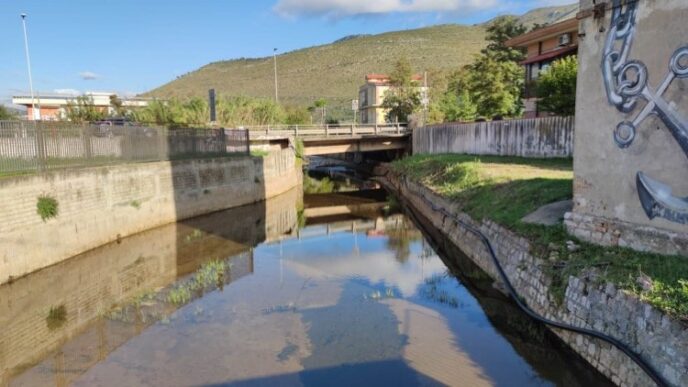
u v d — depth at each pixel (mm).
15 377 7801
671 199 7246
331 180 42781
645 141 7613
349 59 143250
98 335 9305
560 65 21328
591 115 8688
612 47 8133
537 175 16047
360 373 7582
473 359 8023
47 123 13977
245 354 8305
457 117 42625
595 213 8727
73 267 13758
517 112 37844
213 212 23328
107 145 16859
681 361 5469
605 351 6836
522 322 9250
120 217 16828
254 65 161875
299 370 7699
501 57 44969
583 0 8703
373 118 69250
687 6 6859
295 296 11328
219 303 10898
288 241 18000
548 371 7602
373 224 21859
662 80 7273
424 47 142750
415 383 7242
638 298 6363
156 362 8094
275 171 30047
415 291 11633
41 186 12836
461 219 15453
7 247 11648
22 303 11172
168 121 41875
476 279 11977
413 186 25781
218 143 24703
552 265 8789
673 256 7117
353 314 10102
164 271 13641
